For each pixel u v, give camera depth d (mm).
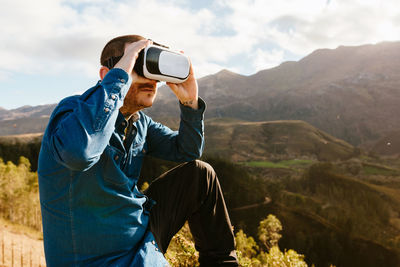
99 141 1019
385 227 114562
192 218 1562
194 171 1523
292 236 92125
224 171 129375
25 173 47438
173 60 1274
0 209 38062
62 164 1001
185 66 1328
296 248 85875
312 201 120375
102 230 1121
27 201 38531
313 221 102062
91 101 1034
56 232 1146
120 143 1250
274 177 179625
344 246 88500
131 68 1163
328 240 86500
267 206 109750
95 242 1122
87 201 1101
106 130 1038
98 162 1118
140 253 1173
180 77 1332
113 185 1161
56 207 1127
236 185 121375
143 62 1193
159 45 1344
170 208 1499
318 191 145125
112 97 1074
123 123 1291
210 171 1578
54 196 1120
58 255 1155
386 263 83250
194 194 1518
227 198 111000
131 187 1314
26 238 20953
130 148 1357
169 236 1508
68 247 1137
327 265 80500
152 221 1419
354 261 84062
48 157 1087
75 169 1003
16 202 38250
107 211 1130
